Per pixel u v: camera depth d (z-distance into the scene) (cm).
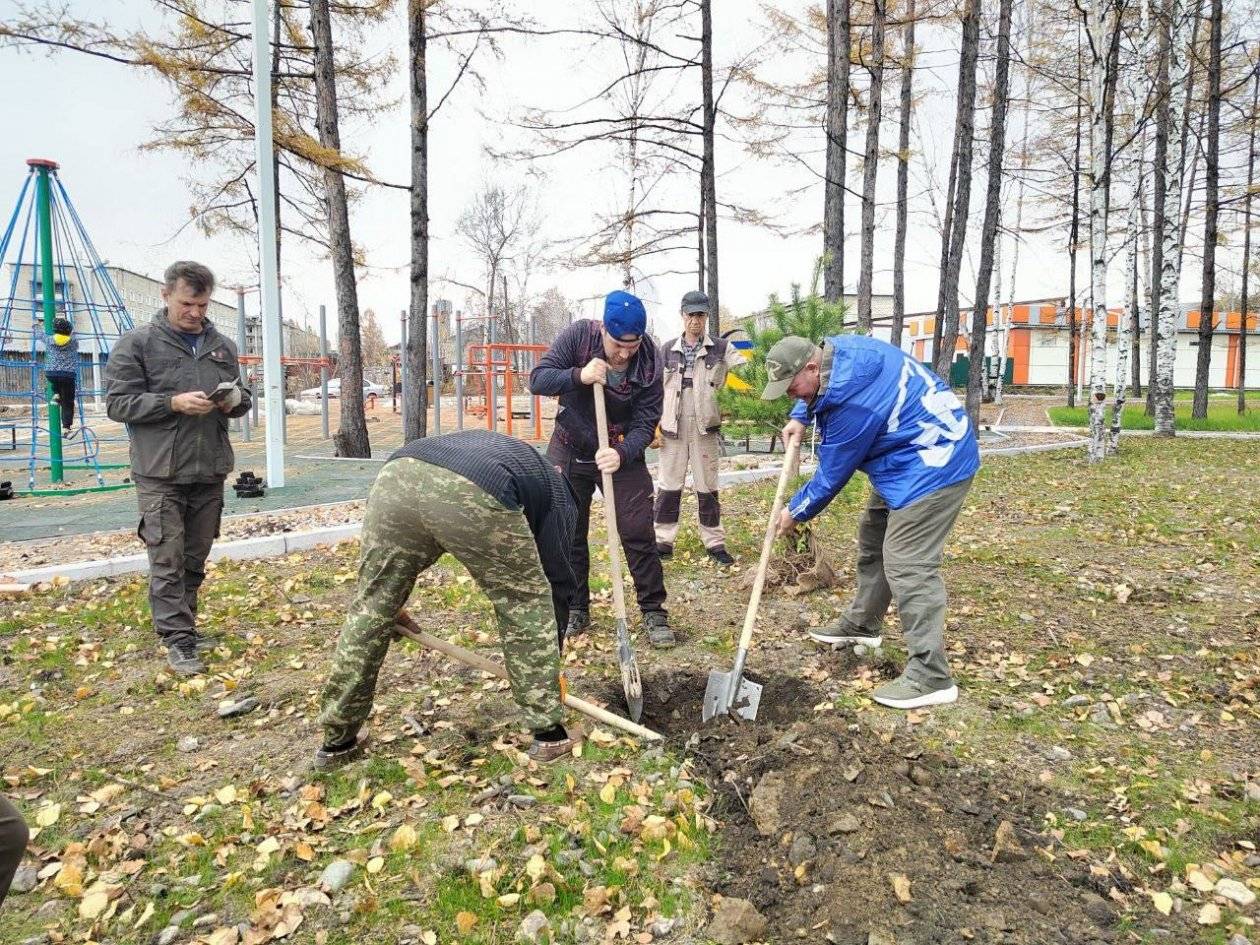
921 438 366
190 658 423
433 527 286
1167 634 459
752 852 270
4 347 1151
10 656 443
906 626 377
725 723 366
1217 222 1977
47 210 1009
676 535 684
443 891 250
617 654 431
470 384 2856
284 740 348
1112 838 275
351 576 588
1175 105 1567
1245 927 232
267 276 941
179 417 418
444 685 399
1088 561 618
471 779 311
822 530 714
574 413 441
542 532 319
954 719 360
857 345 375
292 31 1477
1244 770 316
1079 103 1831
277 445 964
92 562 594
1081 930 230
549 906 243
